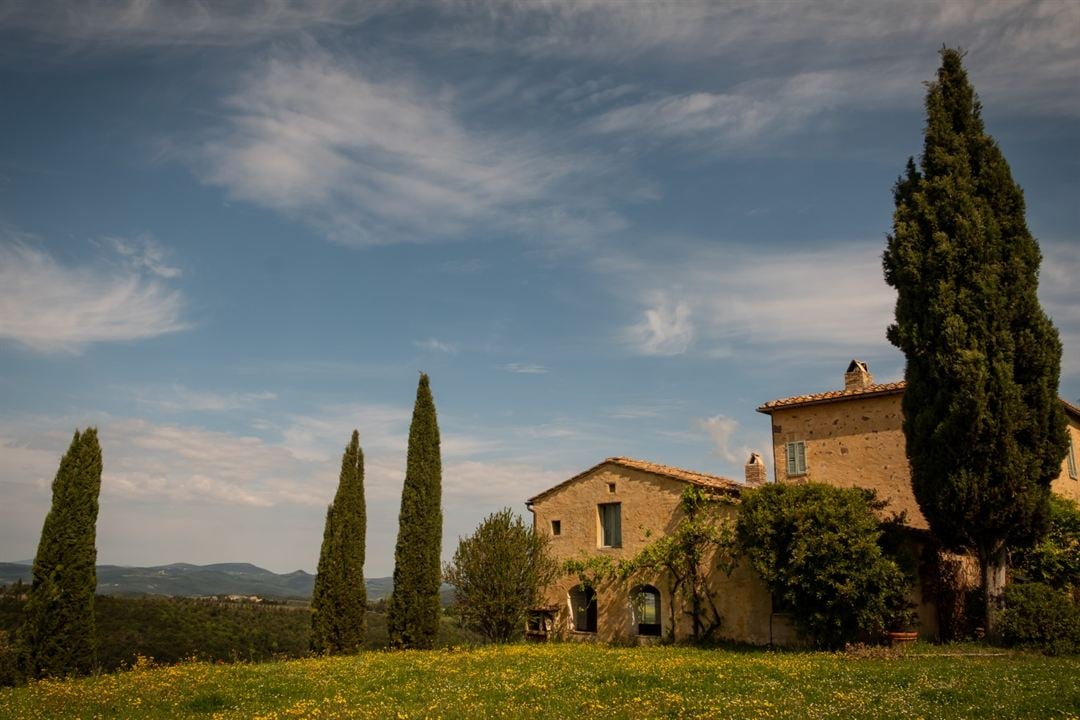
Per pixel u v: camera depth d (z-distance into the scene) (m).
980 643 21.45
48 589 21.91
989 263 22.70
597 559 30.81
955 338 22.19
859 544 22.02
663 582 28.80
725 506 27.50
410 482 30.53
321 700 15.31
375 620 45.88
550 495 33.59
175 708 14.83
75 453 23.44
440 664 21.19
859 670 17.06
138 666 22.06
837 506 23.22
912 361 23.47
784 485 24.80
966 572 27.16
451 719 12.70
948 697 13.03
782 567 23.31
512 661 21.50
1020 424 21.41
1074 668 16.20
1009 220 23.36
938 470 22.19
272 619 39.97
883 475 29.19
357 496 30.77
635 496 30.59
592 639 30.11
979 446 21.41
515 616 28.33
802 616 23.28
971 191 23.61
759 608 25.89
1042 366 21.95
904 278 23.89
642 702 13.75
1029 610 20.59
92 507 23.31
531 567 29.09
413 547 29.67
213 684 17.70
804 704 12.94
